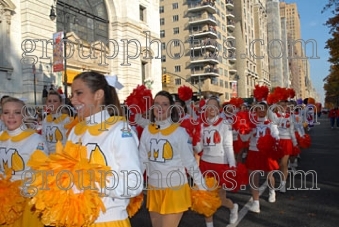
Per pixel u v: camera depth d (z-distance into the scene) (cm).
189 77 3794
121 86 302
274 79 6212
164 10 4731
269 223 516
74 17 2320
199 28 4591
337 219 524
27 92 1806
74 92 248
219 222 527
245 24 6134
